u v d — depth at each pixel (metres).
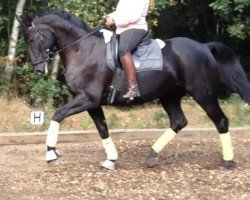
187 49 6.85
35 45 6.80
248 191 6.23
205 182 6.52
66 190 6.20
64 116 6.70
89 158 7.62
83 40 6.78
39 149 8.26
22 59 11.09
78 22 6.84
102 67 6.66
